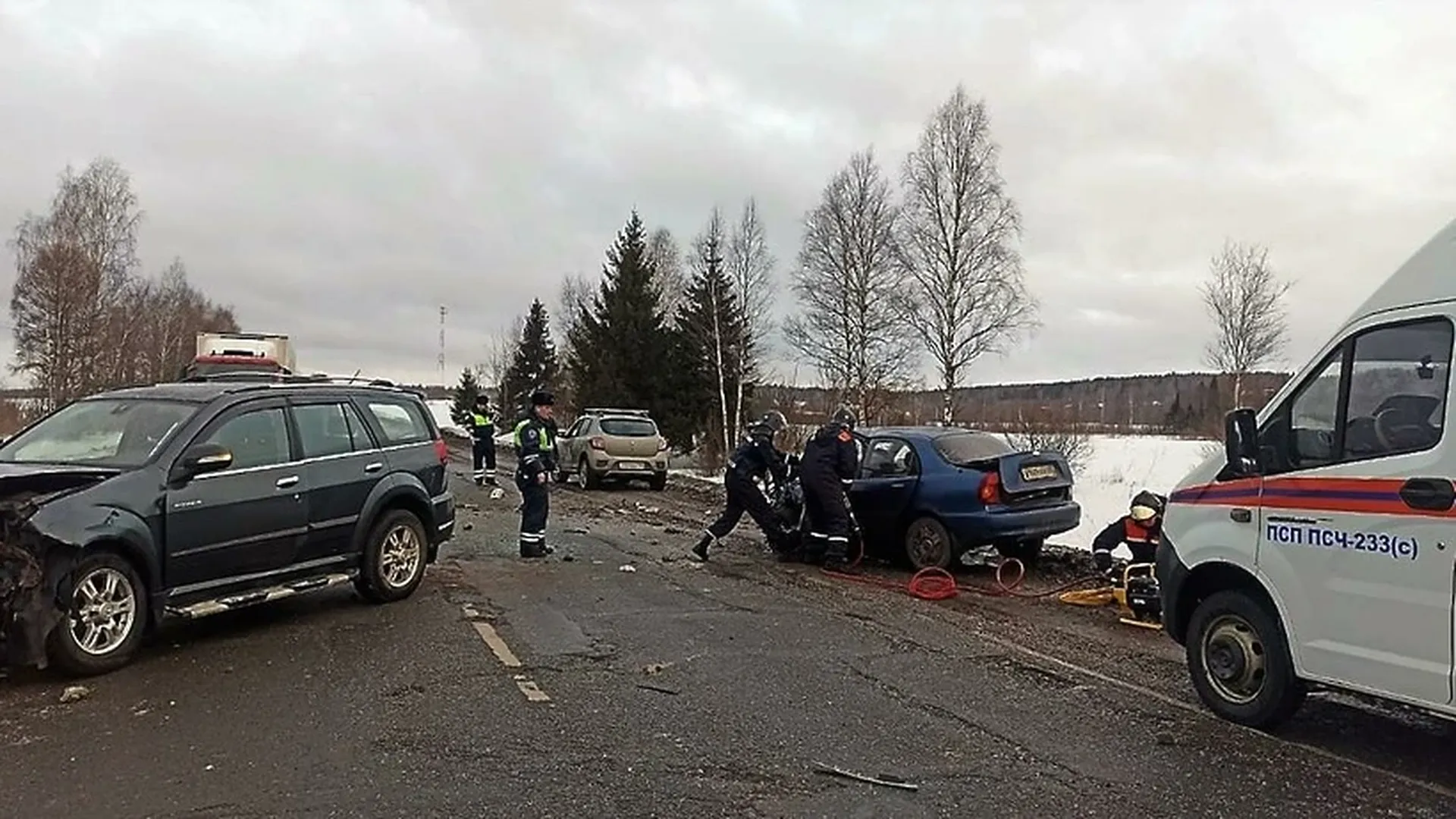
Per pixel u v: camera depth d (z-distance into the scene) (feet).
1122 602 31.78
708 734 18.75
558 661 24.06
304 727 18.80
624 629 27.91
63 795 15.42
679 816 14.83
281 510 27.02
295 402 28.71
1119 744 18.61
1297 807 15.61
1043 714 20.43
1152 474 87.92
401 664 23.57
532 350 197.36
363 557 30.09
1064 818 15.07
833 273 127.44
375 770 16.52
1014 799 15.78
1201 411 126.72
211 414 26.04
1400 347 17.48
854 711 20.48
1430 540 16.44
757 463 42.24
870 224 126.41
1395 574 16.97
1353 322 18.43
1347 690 17.93
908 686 22.44
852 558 42.16
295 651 24.88
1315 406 18.84
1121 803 15.69
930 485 38.68
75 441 25.85
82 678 22.22
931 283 117.70
